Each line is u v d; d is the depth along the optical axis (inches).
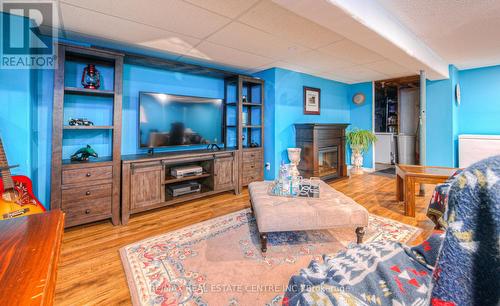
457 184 15.0
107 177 92.4
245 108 165.6
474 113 169.2
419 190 134.4
